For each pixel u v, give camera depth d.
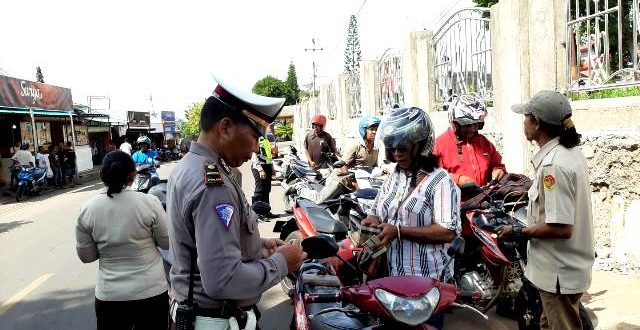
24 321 4.70
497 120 6.44
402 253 2.78
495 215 3.72
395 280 2.28
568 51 5.39
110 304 2.97
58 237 8.51
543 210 2.76
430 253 2.74
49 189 17.39
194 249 1.88
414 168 2.79
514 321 4.13
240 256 1.80
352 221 4.02
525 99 5.72
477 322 4.13
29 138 19.36
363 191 4.68
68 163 18.42
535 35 5.58
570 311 2.77
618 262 4.75
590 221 2.71
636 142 4.48
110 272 2.96
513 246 3.62
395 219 2.82
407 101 9.31
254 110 1.91
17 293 5.51
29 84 16.22
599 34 5.06
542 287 2.77
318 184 7.48
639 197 4.53
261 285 1.85
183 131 65.62
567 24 5.36
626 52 5.14
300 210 5.02
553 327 2.80
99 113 25.11
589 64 5.17
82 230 2.95
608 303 4.11
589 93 5.39
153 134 39.75
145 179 7.77
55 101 18.50
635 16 4.71
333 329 2.54
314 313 2.74
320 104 20.59
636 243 4.59
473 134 4.68
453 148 4.71
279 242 2.27
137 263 2.98
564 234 2.61
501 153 6.33
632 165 4.56
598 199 4.98
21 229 9.61
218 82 1.90
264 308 4.82
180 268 1.91
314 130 9.27
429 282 2.25
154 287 3.03
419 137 2.70
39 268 6.53
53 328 4.51
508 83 5.95
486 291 3.71
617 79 5.00
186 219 1.83
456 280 3.83
